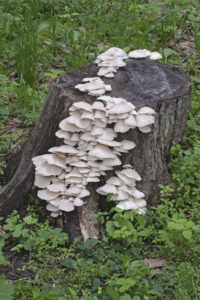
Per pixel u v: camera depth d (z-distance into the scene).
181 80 2.05
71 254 1.73
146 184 1.91
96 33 3.12
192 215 1.86
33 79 2.67
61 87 1.92
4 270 1.70
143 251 1.76
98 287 1.59
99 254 1.71
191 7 3.61
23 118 2.50
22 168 1.96
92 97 1.88
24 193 1.92
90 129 1.80
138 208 1.83
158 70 2.10
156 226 1.85
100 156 1.77
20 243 1.79
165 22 3.25
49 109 1.93
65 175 1.83
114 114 1.79
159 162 1.95
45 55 2.90
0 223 1.88
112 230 1.75
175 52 3.04
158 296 1.57
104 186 1.82
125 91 1.94
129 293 1.56
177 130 2.03
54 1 3.49
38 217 1.89
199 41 3.12
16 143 2.28
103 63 2.04
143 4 3.52
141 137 1.85
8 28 3.04
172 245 1.72
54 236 1.77
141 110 1.83
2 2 3.34
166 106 1.91
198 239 1.75
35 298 1.45
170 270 1.68
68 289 1.48
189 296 1.55
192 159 2.01
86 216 1.82
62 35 3.11
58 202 1.81
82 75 2.04
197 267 1.68
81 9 3.46
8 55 2.91
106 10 3.49
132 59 2.19
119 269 1.66
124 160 1.86
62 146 1.82
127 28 3.14
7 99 2.62
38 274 1.68
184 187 1.99
